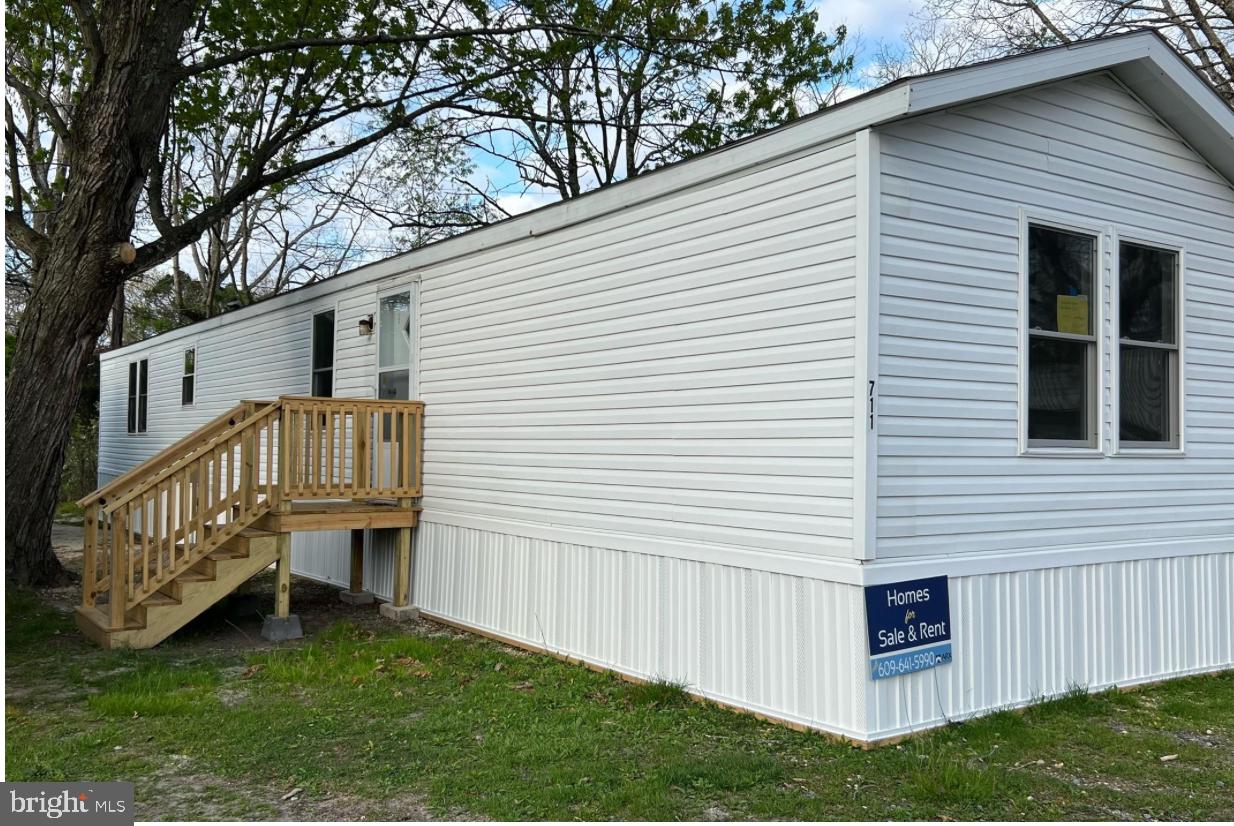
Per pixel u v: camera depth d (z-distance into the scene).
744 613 5.47
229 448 7.67
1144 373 6.38
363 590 9.65
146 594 7.29
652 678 6.08
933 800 4.11
